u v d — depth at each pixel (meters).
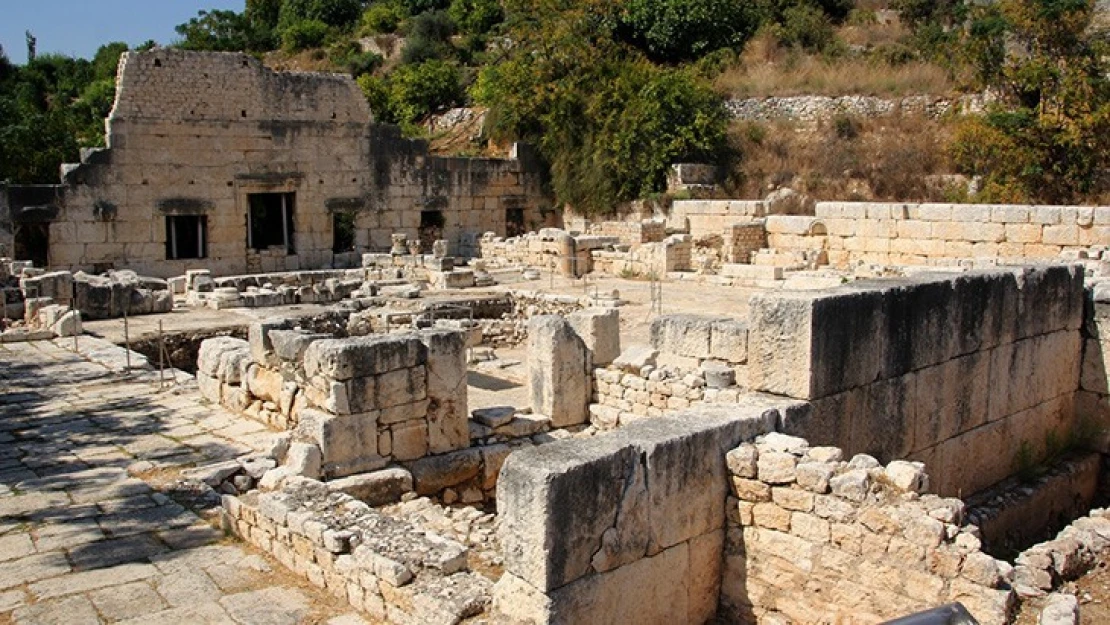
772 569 6.73
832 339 8.02
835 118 36.44
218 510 9.51
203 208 31.91
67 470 10.83
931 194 31.98
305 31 62.97
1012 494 9.98
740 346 9.97
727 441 6.96
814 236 29.31
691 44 46.47
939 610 3.92
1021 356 10.48
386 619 7.04
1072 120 29.45
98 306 21.88
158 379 15.43
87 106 55.22
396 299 24.14
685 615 6.74
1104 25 36.59
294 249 34.28
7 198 28.45
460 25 61.25
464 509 9.85
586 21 40.62
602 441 6.39
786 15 48.31
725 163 36.16
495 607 6.07
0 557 8.40
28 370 16.30
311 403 10.59
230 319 21.48
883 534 6.16
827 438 8.05
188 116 31.31
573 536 5.86
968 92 35.12
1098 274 14.47
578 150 38.03
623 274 30.16
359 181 35.16
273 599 7.59
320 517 8.05
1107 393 11.33
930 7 49.16
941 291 9.23
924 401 9.16
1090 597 6.82
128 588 7.78
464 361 10.98
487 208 38.31
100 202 29.98
